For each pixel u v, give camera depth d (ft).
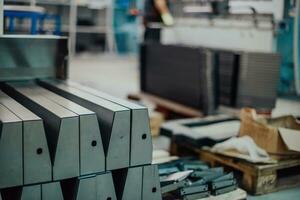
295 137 8.30
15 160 5.27
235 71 12.42
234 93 12.57
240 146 8.52
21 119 5.31
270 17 13.62
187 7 16.84
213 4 14.97
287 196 8.13
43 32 15.80
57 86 7.97
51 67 8.96
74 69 25.02
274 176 8.26
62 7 28.55
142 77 15.53
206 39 17.25
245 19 14.64
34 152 5.38
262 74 12.19
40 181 5.48
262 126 8.60
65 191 6.03
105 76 23.04
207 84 11.87
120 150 5.95
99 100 6.66
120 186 6.18
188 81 13.07
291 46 15.84
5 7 13.57
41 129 5.37
